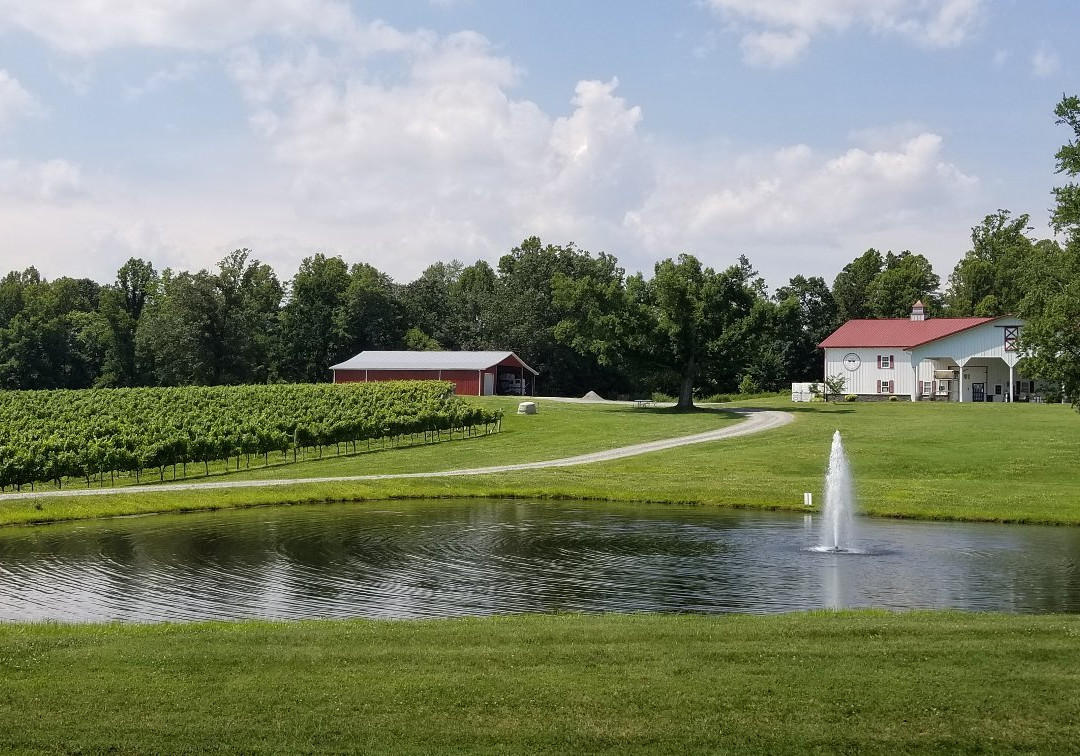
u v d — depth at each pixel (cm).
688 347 7475
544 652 1270
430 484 4062
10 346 11200
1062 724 1034
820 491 3803
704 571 2327
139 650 1289
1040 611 1883
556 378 12212
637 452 5169
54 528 3108
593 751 977
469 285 14988
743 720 1042
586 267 14212
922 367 8369
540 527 3075
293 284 12238
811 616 1611
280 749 977
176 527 3108
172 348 10875
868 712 1062
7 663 1230
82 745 987
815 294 13025
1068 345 4031
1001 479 4166
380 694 1111
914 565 2397
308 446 5550
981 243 12625
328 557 2538
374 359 9669
